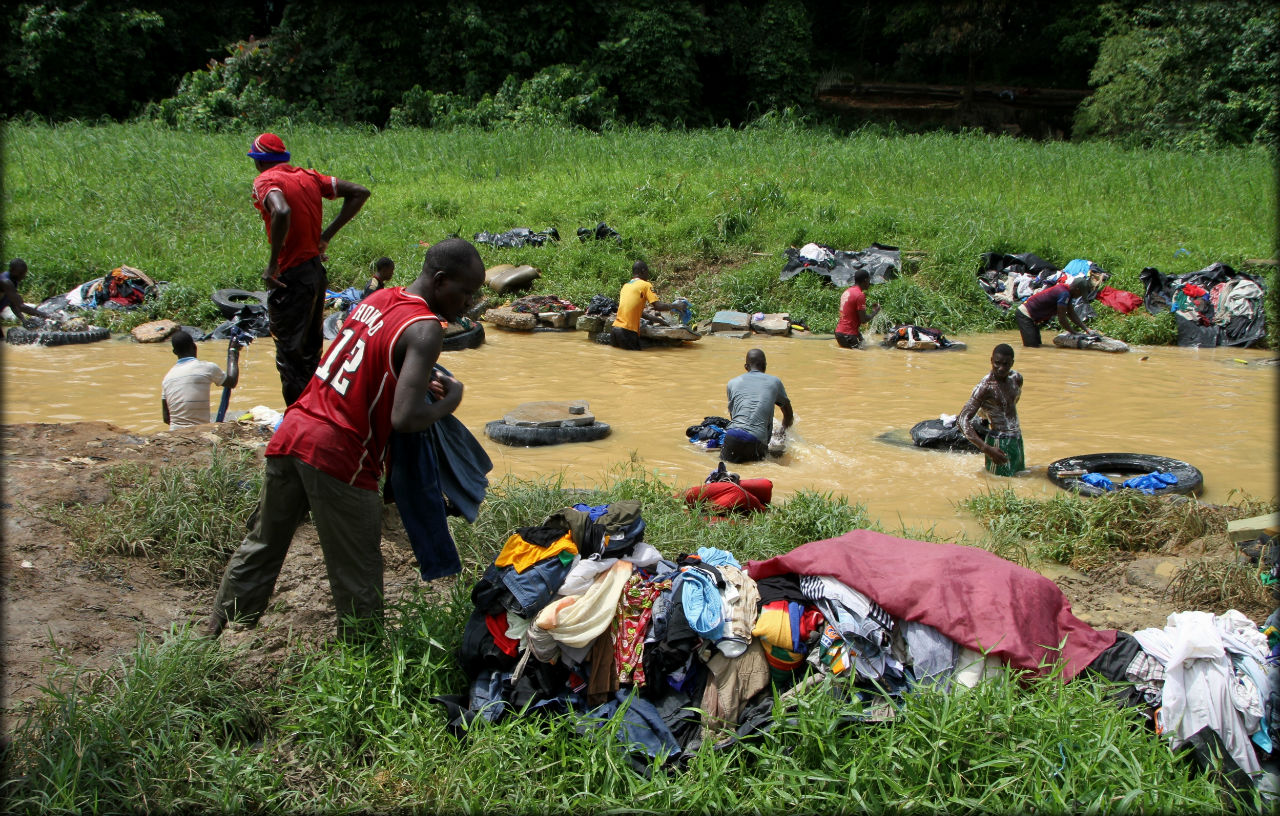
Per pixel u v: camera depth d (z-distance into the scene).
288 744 3.78
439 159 21.58
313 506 4.05
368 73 32.34
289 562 5.14
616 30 33.09
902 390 10.77
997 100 38.69
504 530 5.63
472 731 3.72
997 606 3.96
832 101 39.75
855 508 6.48
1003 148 24.11
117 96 32.56
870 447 8.59
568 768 3.61
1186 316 13.95
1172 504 6.41
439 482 4.33
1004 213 17.69
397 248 15.77
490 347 12.82
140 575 4.96
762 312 14.75
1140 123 31.16
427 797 3.43
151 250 15.48
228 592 4.26
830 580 4.11
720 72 36.91
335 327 11.47
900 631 4.00
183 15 35.00
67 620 4.41
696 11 33.44
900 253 15.81
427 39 32.16
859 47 41.84
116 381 10.15
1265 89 28.56
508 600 4.05
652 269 15.95
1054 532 6.34
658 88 32.84
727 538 5.73
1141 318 14.14
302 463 3.98
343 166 20.94
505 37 31.97
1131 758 3.43
